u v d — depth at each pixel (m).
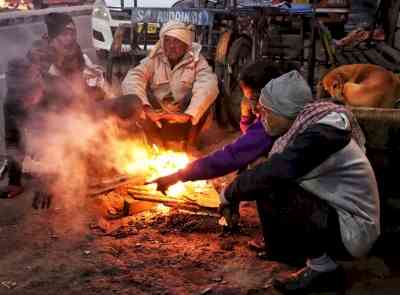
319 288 3.18
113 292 3.18
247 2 8.23
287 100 2.95
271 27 8.22
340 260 3.52
